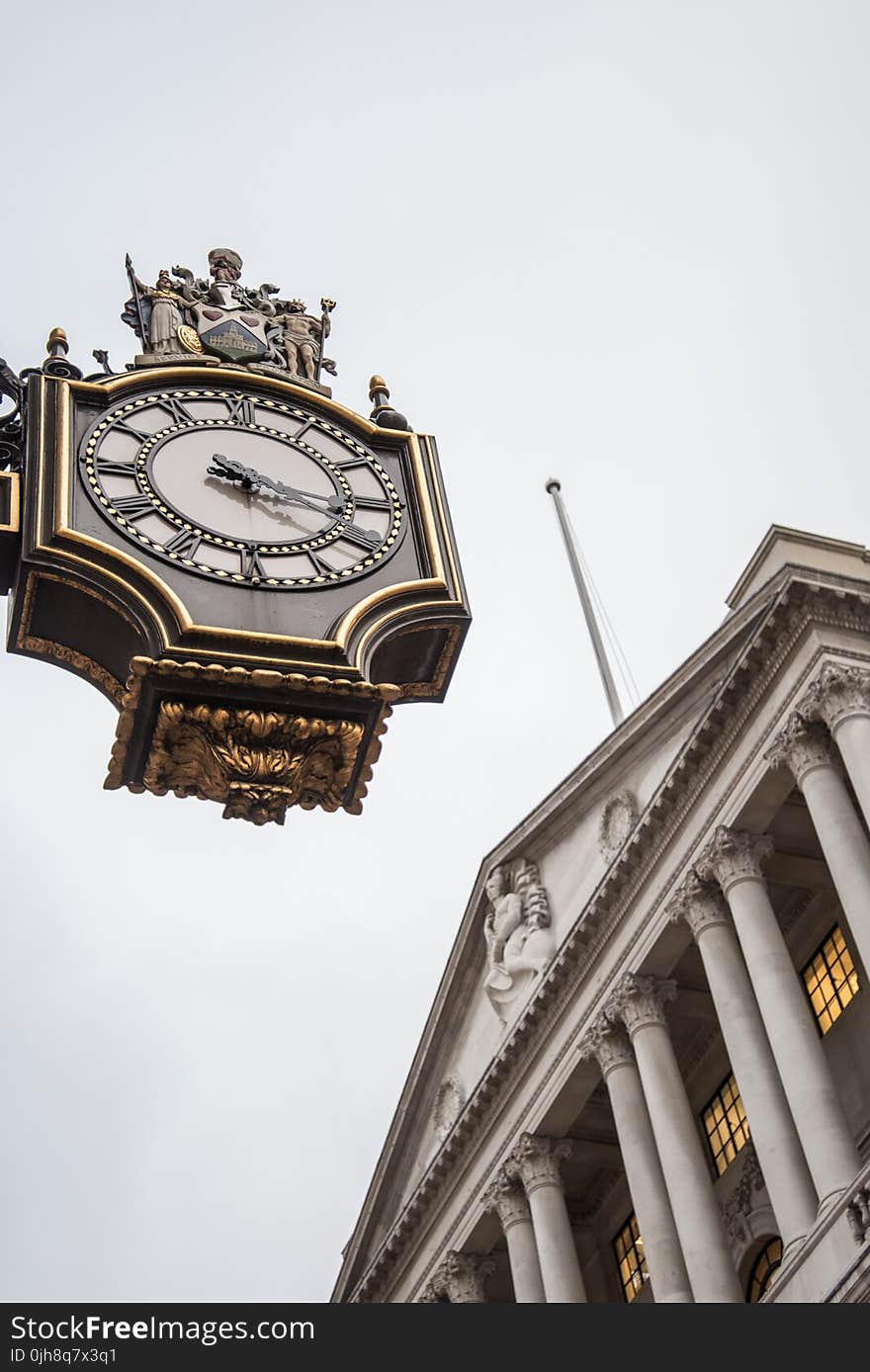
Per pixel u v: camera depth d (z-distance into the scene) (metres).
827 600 33.91
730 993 34.00
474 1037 43.25
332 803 4.89
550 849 42.09
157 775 4.77
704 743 35.75
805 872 35.59
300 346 6.03
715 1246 32.97
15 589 4.88
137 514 5.07
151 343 5.86
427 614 5.18
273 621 4.95
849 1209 28.50
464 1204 41.44
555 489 52.62
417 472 5.58
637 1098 36.69
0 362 5.42
